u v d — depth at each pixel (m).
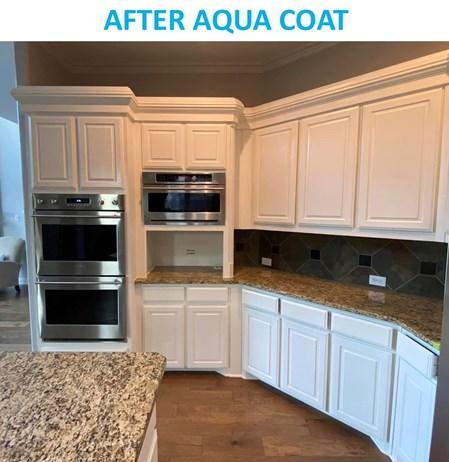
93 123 2.41
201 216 2.68
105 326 2.57
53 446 0.79
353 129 2.14
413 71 1.83
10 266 5.27
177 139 2.63
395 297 2.19
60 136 2.42
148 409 0.95
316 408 2.25
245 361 2.71
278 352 2.44
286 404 2.41
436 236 1.85
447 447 1.36
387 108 1.98
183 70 3.26
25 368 1.18
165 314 2.70
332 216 2.31
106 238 2.50
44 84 2.85
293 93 3.03
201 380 2.74
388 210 2.03
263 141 2.71
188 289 2.69
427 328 1.64
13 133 5.91
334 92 2.19
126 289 2.57
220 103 2.54
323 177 2.34
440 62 1.73
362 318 1.93
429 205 1.85
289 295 2.31
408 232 1.96
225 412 2.31
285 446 2.00
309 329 2.22
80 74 3.31
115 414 0.92
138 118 2.60
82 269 2.52
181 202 2.67
